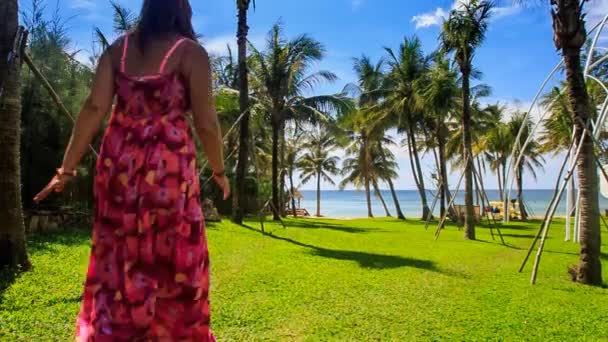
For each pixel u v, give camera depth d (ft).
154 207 5.64
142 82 5.86
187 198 5.88
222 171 6.49
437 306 17.76
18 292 16.05
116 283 5.59
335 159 152.97
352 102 73.10
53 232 33.22
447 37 48.65
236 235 40.91
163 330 5.62
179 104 5.98
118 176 5.73
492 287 22.26
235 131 71.26
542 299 19.86
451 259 32.07
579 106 25.55
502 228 72.28
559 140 86.69
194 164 6.10
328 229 55.52
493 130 110.73
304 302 17.52
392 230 59.47
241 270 23.79
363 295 19.19
